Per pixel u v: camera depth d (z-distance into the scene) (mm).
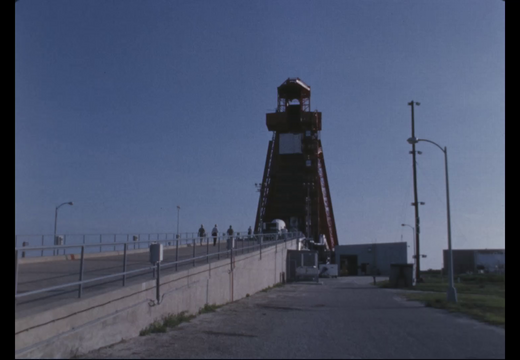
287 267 54531
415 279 48688
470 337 13305
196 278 19906
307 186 95688
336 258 97938
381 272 92938
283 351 11375
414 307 22797
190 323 16797
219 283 23688
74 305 10836
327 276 78188
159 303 15617
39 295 12141
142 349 11750
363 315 19312
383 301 26641
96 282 15148
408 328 15281
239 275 28453
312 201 99188
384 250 93000
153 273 16078
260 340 13086
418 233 51594
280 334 14203
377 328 15352
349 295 31688
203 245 48250
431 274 77375
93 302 11648
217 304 23109
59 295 12148
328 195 111000
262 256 37750
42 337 9633
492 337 13297
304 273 52344
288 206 99062
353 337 13492
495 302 21656
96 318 11758
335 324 16453
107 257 31906
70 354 10492
